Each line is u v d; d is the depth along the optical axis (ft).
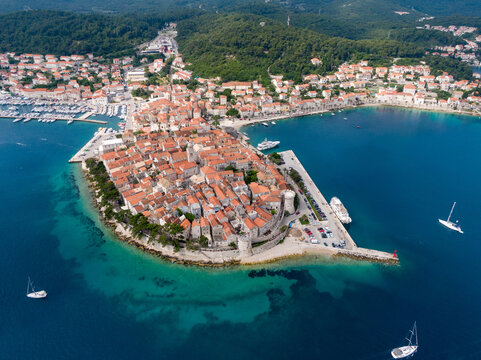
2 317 460.96
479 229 647.97
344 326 453.99
